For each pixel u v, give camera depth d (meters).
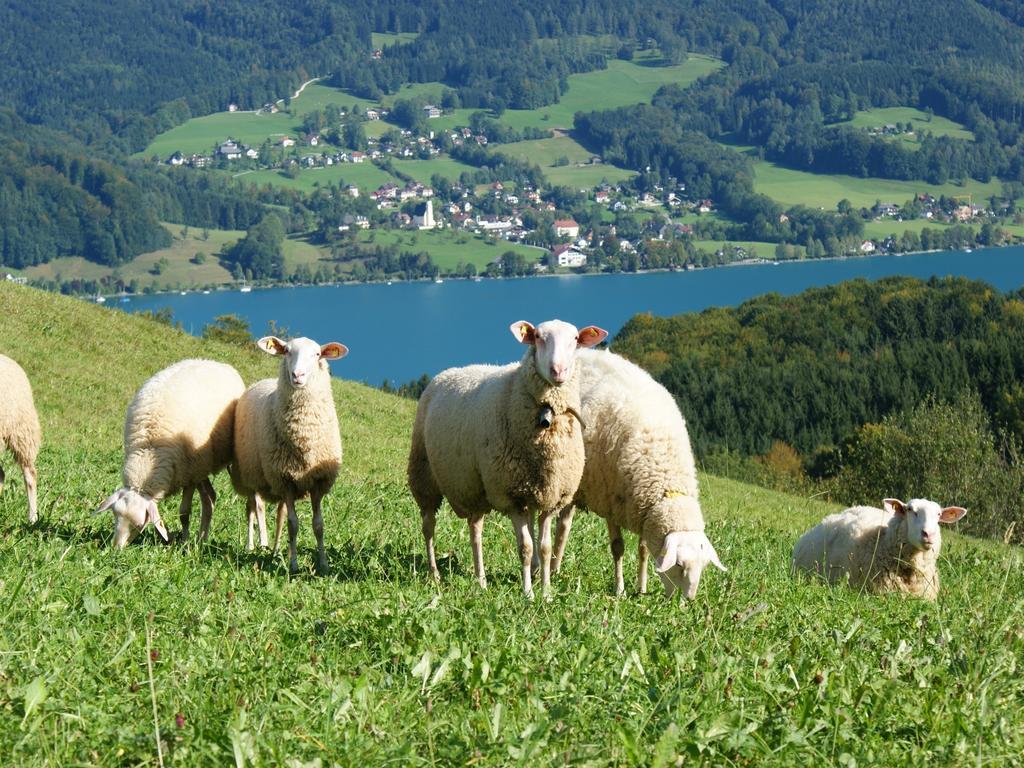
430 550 9.16
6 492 10.26
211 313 131.75
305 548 9.54
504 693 6.81
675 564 8.68
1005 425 37.56
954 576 10.13
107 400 15.77
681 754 6.37
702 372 55.16
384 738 6.53
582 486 9.27
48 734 6.44
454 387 9.06
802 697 6.82
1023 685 7.17
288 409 9.07
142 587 7.77
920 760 6.57
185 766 6.16
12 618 7.22
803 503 19.67
